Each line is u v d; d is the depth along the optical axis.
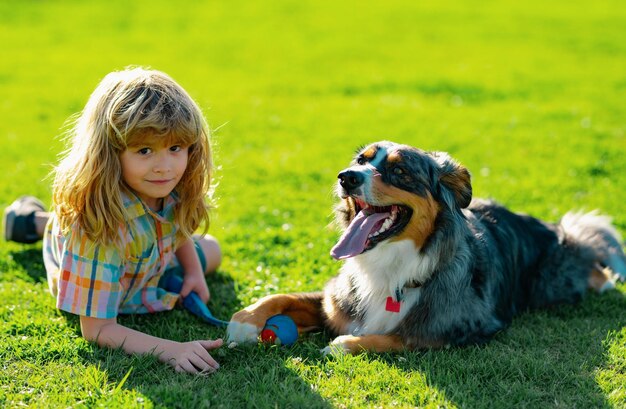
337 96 13.69
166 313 4.84
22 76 14.55
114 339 4.16
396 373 3.91
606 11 25.08
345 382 3.82
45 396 3.64
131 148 4.03
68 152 4.55
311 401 3.60
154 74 4.21
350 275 4.55
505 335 4.59
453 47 18.94
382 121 11.63
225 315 4.92
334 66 16.59
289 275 5.66
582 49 18.56
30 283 5.32
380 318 4.45
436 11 25.22
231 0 27.02
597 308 5.14
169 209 4.55
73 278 4.17
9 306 4.83
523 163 9.16
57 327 4.51
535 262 5.28
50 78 14.41
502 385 3.80
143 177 4.10
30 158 9.05
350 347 4.19
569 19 23.44
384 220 4.39
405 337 4.35
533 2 27.20
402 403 3.64
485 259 4.66
